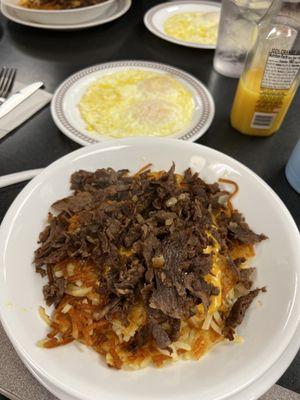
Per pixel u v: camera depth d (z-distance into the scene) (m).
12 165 0.30
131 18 0.48
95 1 0.47
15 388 0.19
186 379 0.18
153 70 0.38
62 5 0.46
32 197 0.24
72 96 0.34
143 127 0.32
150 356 0.20
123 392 0.17
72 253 0.22
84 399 0.16
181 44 0.42
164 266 0.21
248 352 0.19
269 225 0.24
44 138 0.32
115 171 0.26
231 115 0.34
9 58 0.41
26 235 0.23
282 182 0.30
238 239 0.24
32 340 0.18
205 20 0.47
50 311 0.21
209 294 0.21
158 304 0.20
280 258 0.22
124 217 0.24
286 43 0.27
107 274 0.21
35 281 0.21
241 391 0.17
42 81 0.38
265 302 0.21
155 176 0.26
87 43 0.44
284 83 0.29
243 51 0.37
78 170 0.26
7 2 0.45
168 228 0.22
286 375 0.20
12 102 0.33
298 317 0.19
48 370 0.17
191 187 0.26
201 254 0.22
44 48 0.43
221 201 0.26
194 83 0.36
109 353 0.20
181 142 0.27
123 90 0.36
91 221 0.23
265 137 0.33
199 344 0.20
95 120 0.33
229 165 0.26
